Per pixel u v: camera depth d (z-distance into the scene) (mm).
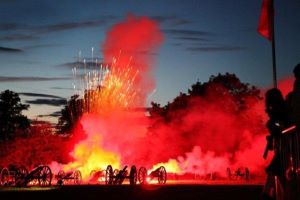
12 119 66375
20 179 35375
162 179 41188
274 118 9898
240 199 18828
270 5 17906
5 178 35938
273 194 10117
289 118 9453
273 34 17766
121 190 24641
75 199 20078
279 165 9797
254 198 18984
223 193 21578
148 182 41062
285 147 9125
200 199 19078
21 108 67250
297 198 8250
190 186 28125
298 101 8766
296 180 8305
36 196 21406
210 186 27891
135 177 38906
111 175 39062
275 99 9914
